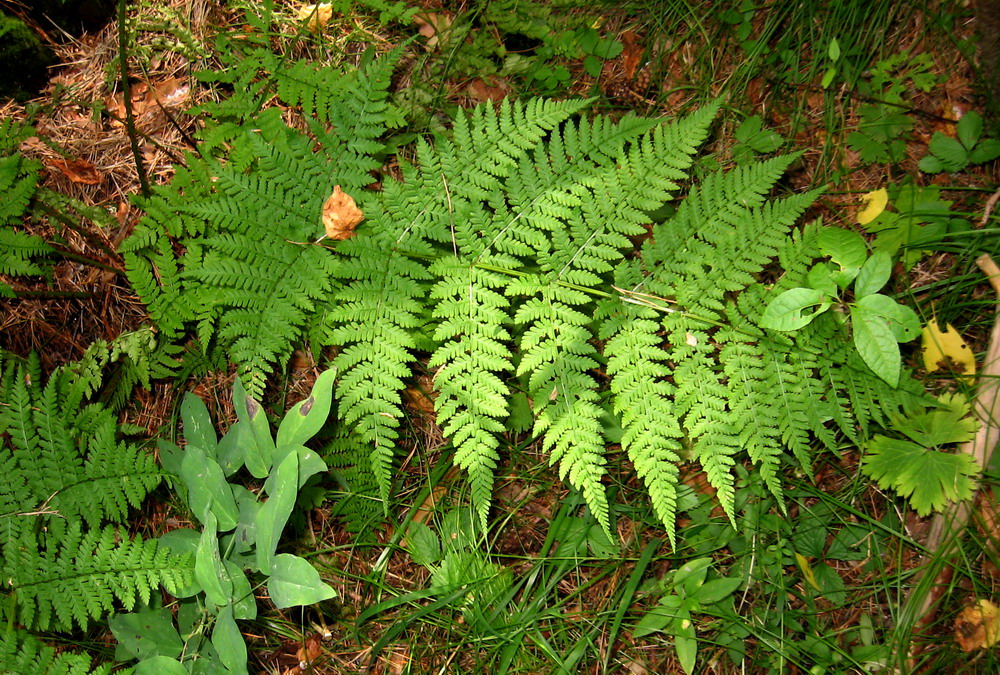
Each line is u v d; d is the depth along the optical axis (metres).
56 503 0.64
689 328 0.65
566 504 0.74
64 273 0.75
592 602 0.73
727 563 0.73
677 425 0.63
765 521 0.73
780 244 0.64
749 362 0.64
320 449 0.74
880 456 0.70
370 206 0.66
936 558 0.68
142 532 0.73
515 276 0.71
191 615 0.66
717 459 0.63
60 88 0.78
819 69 0.81
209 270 0.63
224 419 0.76
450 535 0.74
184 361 0.73
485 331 0.64
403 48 0.68
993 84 0.76
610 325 0.65
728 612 0.71
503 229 0.66
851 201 0.79
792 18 0.81
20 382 0.64
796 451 0.64
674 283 0.66
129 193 0.77
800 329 0.64
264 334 0.64
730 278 0.65
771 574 0.72
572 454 0.62
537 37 0.83
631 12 0.84
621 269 0.66
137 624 0.63
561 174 0.66
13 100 0.78
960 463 0.68
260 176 0.69
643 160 0.65
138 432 0.74
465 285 0.65
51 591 0.61
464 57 0.82
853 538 0.73
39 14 0.78
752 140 0.80
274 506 0.59
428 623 0.71
